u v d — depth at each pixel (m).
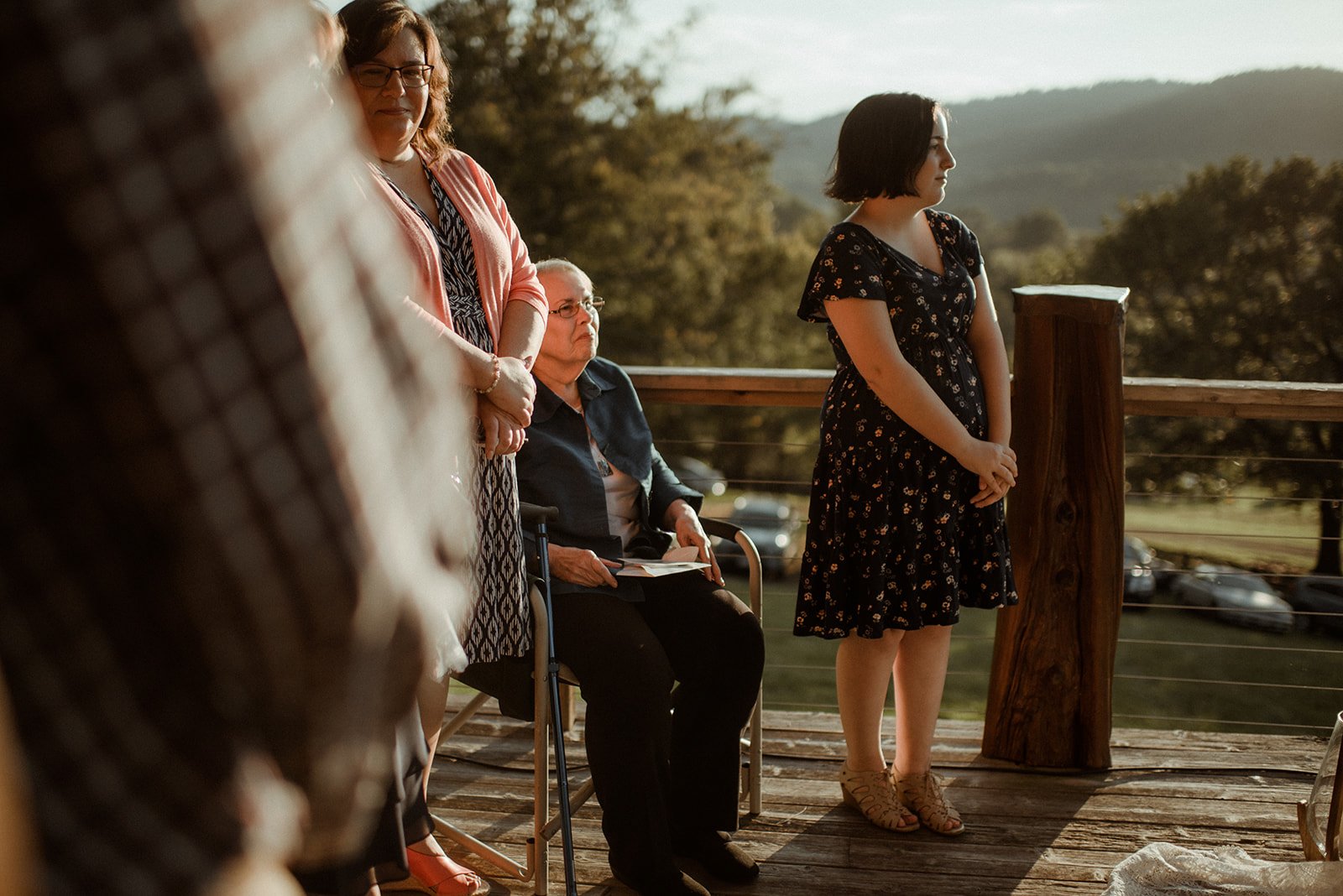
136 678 0.42
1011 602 2.68
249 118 0.41
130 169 0.38
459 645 1.87
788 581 18.80
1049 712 3.03
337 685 0.47
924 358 2.54
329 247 0.46
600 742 2.25
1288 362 22.17
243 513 0.41
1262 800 2.87
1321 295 21.95
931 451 2.52
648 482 2.75
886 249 2.53
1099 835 2.68
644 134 17.83
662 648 2.43
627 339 18.03
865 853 2.58
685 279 18.00
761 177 19.75
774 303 19.19
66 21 0.36
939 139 2.50
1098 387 2.91
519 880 2.45
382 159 2.20
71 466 0.39
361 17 2.12
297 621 0.44
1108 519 2.95
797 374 3.25
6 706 0.41
